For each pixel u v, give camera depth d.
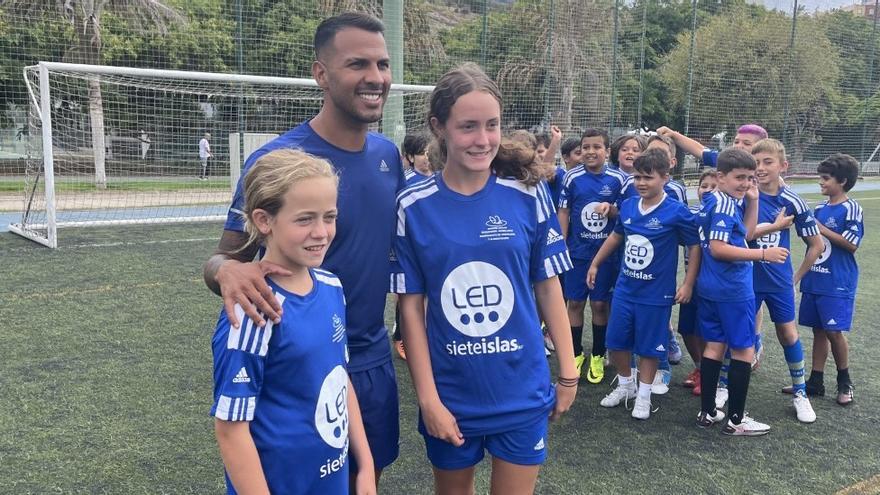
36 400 3.54
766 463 3.12
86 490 2.67
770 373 4.39
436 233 1.89
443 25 17.27
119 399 3.59
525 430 1.95
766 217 3.75
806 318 3.94
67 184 11.91
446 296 1.90
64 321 4.99
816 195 16.98
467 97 1.79
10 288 5.93
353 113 1.85
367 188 1.95
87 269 6.82
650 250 3.52
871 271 7.77
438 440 1.99
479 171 1.86
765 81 18.98
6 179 13.96
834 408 3.81
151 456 2.97
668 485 2.89
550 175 2.30
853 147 21.41
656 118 22.05
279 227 1.53
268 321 1.49
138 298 5.73
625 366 3.81
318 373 1.59
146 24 16.73
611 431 3.46
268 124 12.84
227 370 1.46
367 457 1.81
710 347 3.47
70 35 15.53
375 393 2.03
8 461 2.89
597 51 16.58
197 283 6.34
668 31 28.44
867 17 20.38
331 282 1.70
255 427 1.52
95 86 11.87
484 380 1.92
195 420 3.35
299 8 14.76
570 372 2.04
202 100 12.74
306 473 1.58
